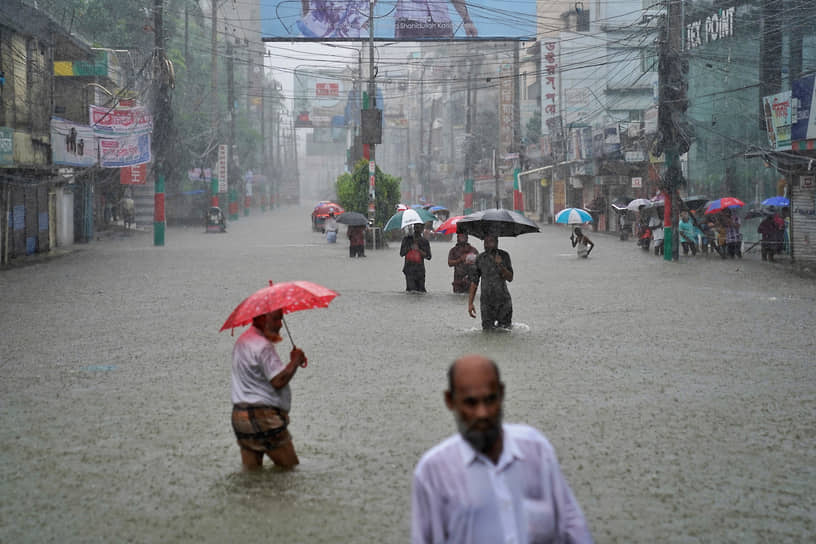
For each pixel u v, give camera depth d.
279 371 5.94
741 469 6.12
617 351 10.78
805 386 8.75
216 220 46.72
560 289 17.86
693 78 34.25
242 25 89.69
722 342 11.36
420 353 10.81
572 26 54.25
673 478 5.93
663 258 26.05
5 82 24.67
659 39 24.62
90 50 32.84
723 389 8.66
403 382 9.16
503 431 2.66
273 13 40.03
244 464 6.15
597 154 41.16
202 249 31.97
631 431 7.12
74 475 6.12
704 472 6.05
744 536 4.91
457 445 2.59
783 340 11.47
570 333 12.20
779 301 15.46
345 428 7.31
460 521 2.52
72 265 24.59
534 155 54.38
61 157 27.59
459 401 2.57
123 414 7.88
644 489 5.71
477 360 2.61
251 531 5.04
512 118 60.81
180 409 8.05
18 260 26.72
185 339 12.02
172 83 32.50
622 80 52.75
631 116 52.06
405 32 40.28
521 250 30.33
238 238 40.66
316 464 6.30
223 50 68.56
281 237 41.56
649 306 15.02
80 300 16.41
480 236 12.79
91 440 7.02
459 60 82.12
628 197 38.66
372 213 33.97
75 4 43.28
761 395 8.39
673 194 24.94
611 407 7.95
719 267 22.69
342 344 11.52
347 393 8.64
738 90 29.72
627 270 22.11
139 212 52.19
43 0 39.41
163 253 29.67
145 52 46.75
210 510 5.38
